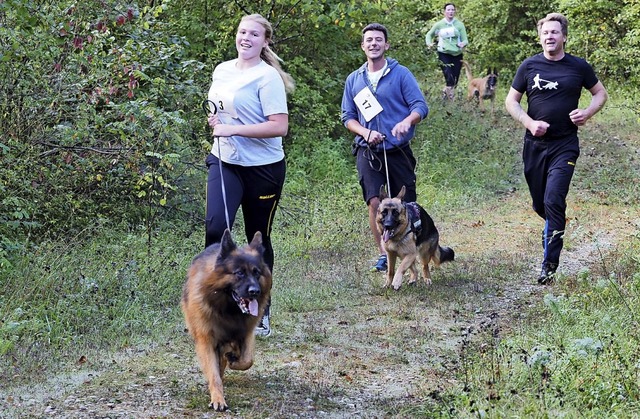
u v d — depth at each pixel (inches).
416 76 658.2
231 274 188.7
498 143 644.1
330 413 191.2
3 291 270.1
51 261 293.1
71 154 339.3
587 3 791.7
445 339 256.4
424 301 301.9
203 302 191.5
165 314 271.0
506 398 188.1
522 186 548.1
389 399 201.3
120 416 184.7
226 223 224.4
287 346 245.6
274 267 340.5
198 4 488.4
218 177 232.7
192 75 374.6
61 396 198.5
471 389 192.9
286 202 458.6
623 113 762.2
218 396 189.8
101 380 211.2
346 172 525.7
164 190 379.9
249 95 227.5
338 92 573.9
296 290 307.0
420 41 625.0
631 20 719.7
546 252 322.7
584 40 816.3
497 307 293.6
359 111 337.7
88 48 315.9
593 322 248.7
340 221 427.5
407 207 321.1
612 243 393.4
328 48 553.9
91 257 308.5
